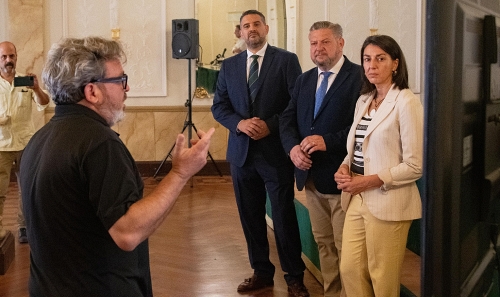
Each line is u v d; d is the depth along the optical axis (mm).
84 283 1557
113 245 1599
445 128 737
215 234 4996
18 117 4559
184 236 4938
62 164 1518
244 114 3465
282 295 3596
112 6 7363
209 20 7738
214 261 4285
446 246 756
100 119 1614
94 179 1495
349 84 3047
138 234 1496
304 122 3182
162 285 3791
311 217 3303
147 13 7426
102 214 1479
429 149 745
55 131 1582
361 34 7590
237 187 3570
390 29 7578
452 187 752
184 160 1583
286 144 3180
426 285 761
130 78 7484
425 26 745
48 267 1571
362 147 2561
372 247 2506
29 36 7219
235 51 7188
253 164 3455
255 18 3422
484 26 834
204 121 7652
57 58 1603
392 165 2451
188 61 7523
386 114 2439
